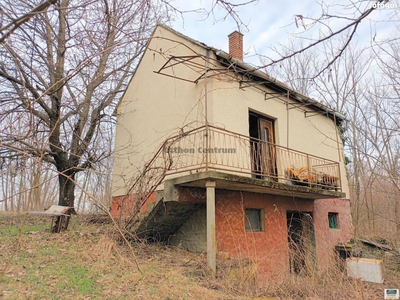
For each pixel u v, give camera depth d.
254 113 8.50
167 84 8.77
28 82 7.53
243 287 5.34
